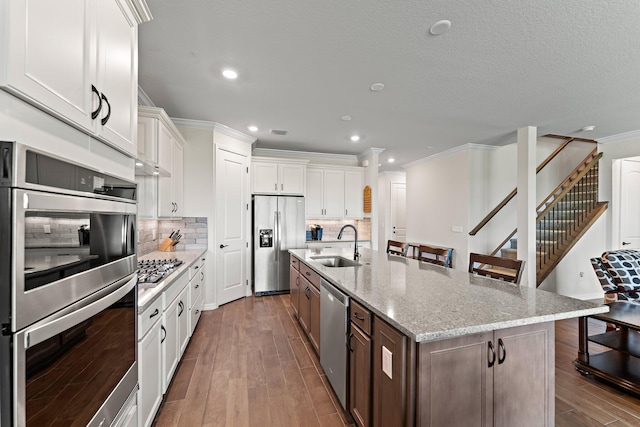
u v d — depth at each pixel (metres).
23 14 0.69
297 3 1.67
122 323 1.20
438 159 5.67
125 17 1.26
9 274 0.65
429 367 1.15
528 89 2.78
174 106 3.23
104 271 1.04
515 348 1.29
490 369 1.25
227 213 4.11
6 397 0.65
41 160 0.73
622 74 2.47
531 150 3.88
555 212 5.21
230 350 2.70
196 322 3.13
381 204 7.86
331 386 2.11
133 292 1.31
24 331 0.68
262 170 4.89
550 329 1.37
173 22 1.83
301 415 1.85
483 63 2.31
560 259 4.29
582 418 1.82
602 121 3.69
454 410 1.19
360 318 1.57
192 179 3.77
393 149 5.30
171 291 2.08
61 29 0.83
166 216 3.11
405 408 1.19
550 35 1.95
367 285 1.82
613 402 1.98
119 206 1.16
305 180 5.11
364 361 1.53
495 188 5.12
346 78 2.57
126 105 1.27
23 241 0.67
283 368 2.39
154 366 1.69
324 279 2.24
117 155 1.23
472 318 1.23
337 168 5.59
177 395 2.03
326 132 4.23
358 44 2.07
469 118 3.58
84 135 0.98
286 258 4.70
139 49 2.13
